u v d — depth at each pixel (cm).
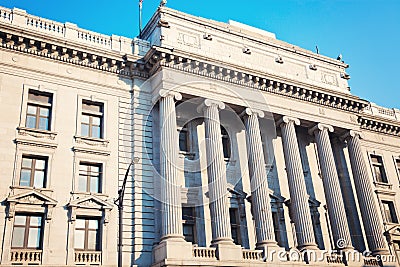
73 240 2672
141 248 2788
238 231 3297
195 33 3588
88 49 3158
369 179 4003
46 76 3028
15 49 2966
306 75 4062
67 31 3238
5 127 2762
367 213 3797
